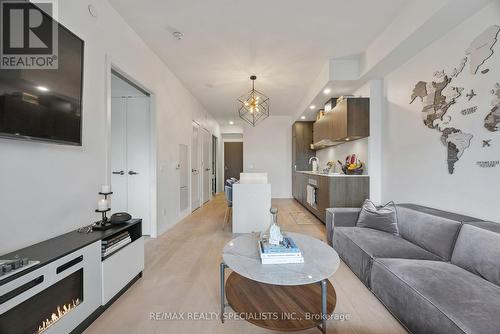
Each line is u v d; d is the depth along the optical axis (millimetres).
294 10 2324
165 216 3605
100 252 1613
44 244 1471
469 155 1996
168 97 3668
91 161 1995
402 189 2906
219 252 2742
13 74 1270
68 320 1336
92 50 2025
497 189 1775
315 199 4395
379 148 3391
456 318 1066
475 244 1523
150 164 3268
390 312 1604
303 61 3439
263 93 4906
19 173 1411
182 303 1741
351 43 2965
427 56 2461
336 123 3920
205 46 3000
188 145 4750
